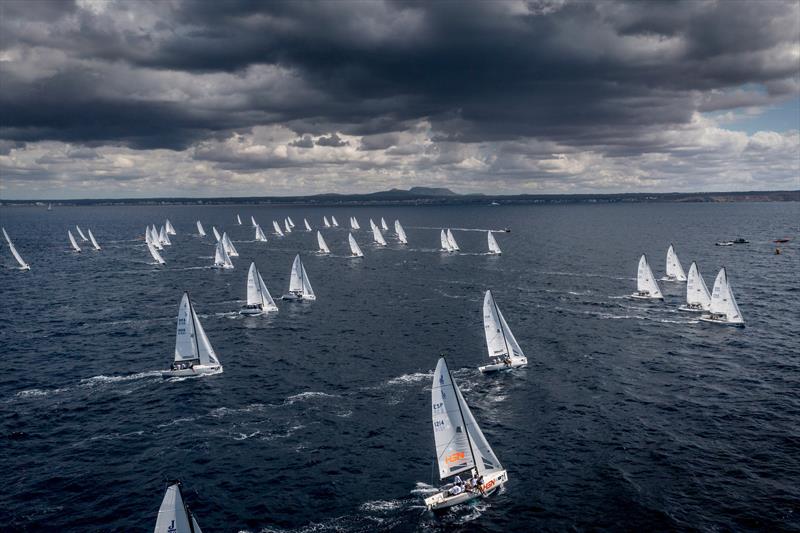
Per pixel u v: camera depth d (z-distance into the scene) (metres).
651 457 52.97
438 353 86.31
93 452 56.09
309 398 69.25
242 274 169.50
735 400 65.38
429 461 53.69
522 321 104.12
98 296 134.50
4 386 74.12
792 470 49.84
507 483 49.47
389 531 43.41
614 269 165.50
